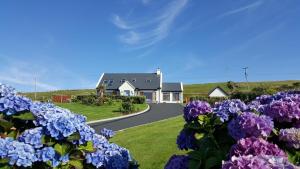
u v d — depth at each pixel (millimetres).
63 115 4820
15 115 4910
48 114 4797
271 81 130375
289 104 5086
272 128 4727
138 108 47844
